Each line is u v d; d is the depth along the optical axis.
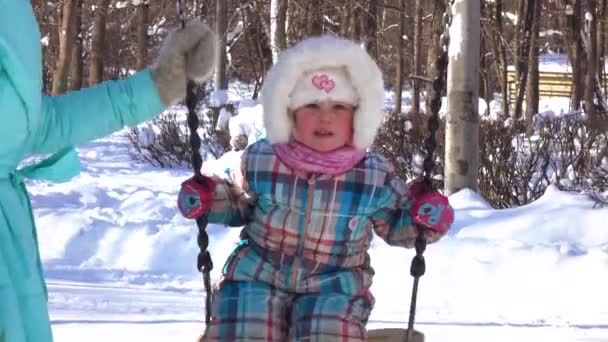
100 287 8.12
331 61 4.02
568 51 31.75
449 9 4.38
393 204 4.12
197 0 26.12
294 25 18.98
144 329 6.73
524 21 30.02
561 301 7.80
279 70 4.05
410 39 35.06
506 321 7.24
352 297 4.00
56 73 23.52
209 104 20.19
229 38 25.38
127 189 14.17
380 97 4.07
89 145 22.61
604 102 30.20
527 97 30.12
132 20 42.38
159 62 3.63
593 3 30.14
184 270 8.77
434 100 4.26
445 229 4.09
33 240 3.35
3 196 3.27
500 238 9.26
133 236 9.13
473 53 11.57
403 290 8.05
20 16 3.27
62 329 6.65
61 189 13.23
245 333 3.87
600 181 13.70
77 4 25.11
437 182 13.54
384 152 14.39
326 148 4.02
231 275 4.07
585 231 9.44
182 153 19.55
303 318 3.89
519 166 13.48
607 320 7.28
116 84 3.57
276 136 4.05
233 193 4.15
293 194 4.00
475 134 11.62
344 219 4.02
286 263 4.01
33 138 3.41
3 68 3.24
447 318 7.31
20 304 3.23
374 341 4.18
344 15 22.44
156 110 3.63
